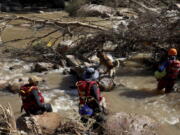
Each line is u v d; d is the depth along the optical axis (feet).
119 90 26.68
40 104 20.27
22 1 74.74
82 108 18.94
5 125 18.61
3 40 40.57
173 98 25.12
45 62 32.73
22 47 37.45
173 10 36.32
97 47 33.94
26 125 19.21
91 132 18.71
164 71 25.31
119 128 18.97
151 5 36.17
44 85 27.63
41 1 75.15
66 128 19.24
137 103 24.41
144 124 19.83
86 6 60.03
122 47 34.53
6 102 24.54
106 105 23.47
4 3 71.72
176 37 30.71
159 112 23.03
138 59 33.27
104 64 28.22
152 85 27.61
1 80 27.96
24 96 20.40
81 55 33.55
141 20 32.55
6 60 33.78
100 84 26.27
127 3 40.75
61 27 33.65
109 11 57.82
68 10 62.90
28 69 31.45
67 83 28.09
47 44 36.96
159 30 31.07
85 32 34.58
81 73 28.09
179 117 22.31
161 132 20.18
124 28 34.14
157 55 31.68
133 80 28.63
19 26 48.34
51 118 20.01
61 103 24.45
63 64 31.99
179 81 28.25
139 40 32.19
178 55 30.81
